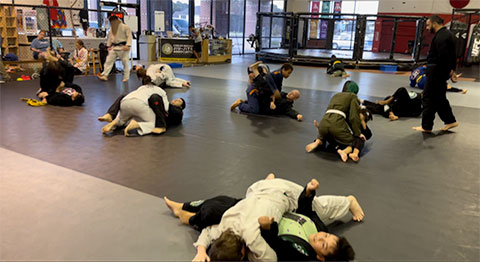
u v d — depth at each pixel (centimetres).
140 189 314
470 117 625
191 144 439
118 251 227
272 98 562
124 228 252
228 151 418
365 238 250
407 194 321
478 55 1589
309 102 716
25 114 555
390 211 289
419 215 285
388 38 1995
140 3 1572
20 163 364
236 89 845
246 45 2117
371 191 324
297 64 1566
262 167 373
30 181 323
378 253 233
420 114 629
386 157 414
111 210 276
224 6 1903
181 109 530
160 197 300
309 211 243
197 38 1438
